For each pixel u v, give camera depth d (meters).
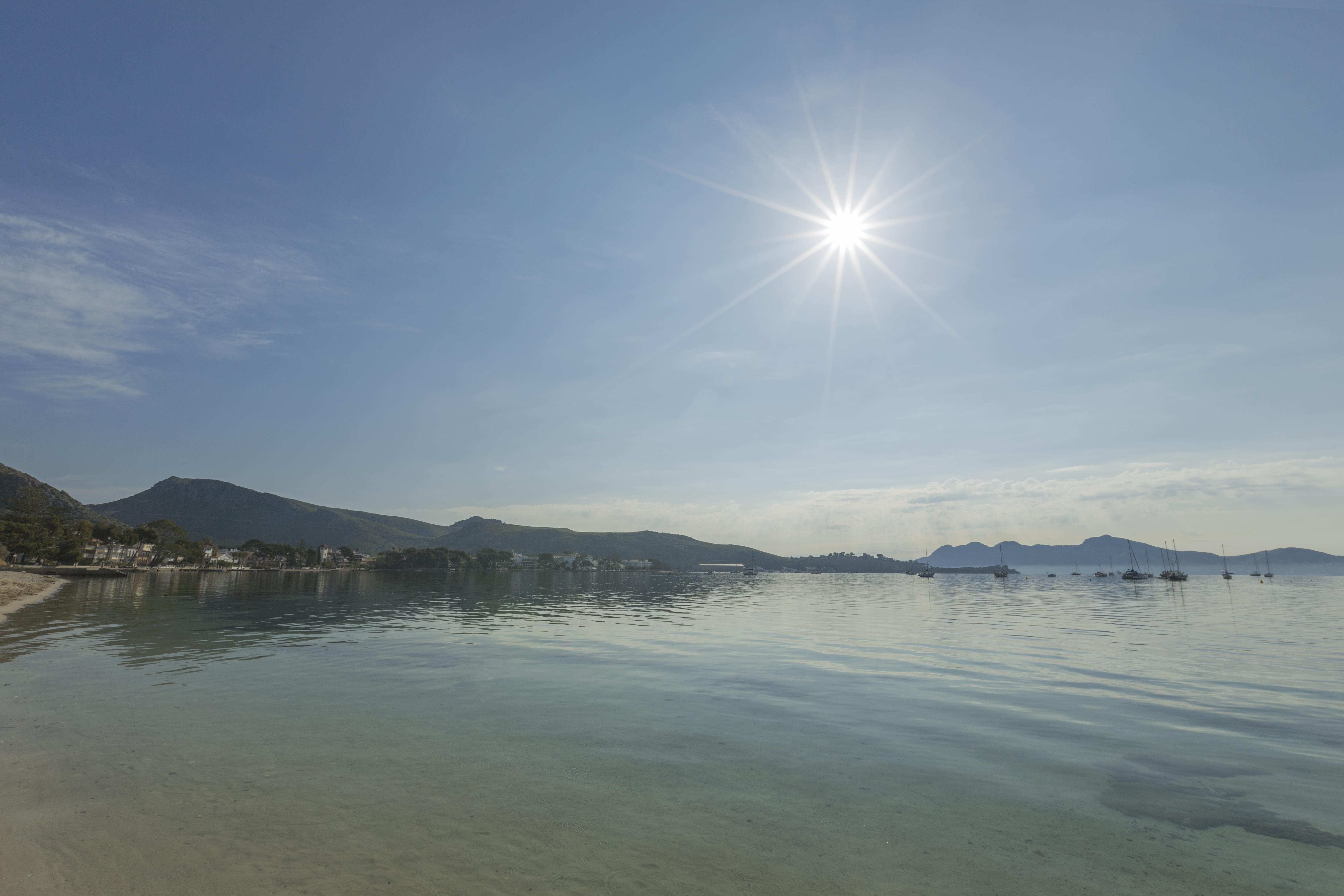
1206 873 9.08
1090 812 11.39
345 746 14.73
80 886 8.41
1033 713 18.91
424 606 68.38
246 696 19.94
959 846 9.95
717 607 74.75
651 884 8.62
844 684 23.34
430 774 12.96
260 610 57.19
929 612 67.81
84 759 13.55
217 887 8.41
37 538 161.50
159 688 20.98
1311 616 64.00
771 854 9.64
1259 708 19.78
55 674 23.48
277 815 10.82
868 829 10.58
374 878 8.71
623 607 70.94
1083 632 45.31
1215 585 198.75
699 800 11.79
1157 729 17.11
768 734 16.38
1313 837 10.37
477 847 9.71
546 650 32.16
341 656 29.16
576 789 12.26
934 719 18.05
